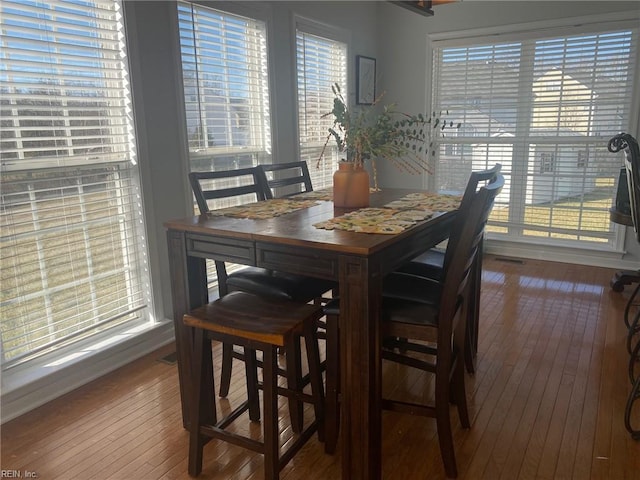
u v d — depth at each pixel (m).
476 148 4.48
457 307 1.74
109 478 1.68
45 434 1.94
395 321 1.64
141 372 2.45
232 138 3.20
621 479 1.62
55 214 2.22
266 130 3.46
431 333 1.60
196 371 1.62
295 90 3.66
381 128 2.06
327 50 4.07
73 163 2.27
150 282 2.69
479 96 4.38
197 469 1.68
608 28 3.75
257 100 3.37
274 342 1.43
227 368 2.16
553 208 4.23
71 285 2.32
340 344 1.54
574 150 4.05
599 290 3.49
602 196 4.00
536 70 4.09
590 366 2.40
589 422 1.94
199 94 2.91
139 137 2.53
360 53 4.50
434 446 1.83
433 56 4.52
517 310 3.14
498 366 2.41
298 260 1.54
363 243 1.44
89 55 2.29
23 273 2.11
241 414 1.94
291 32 3.57
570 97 4.00
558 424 1.93
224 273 2.22
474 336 2.40
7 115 2.00
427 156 4.71
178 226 1.79
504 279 3.78
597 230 4.07
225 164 3.17
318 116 4.05
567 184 4.14
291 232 1.62
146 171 2.59
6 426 1.99
